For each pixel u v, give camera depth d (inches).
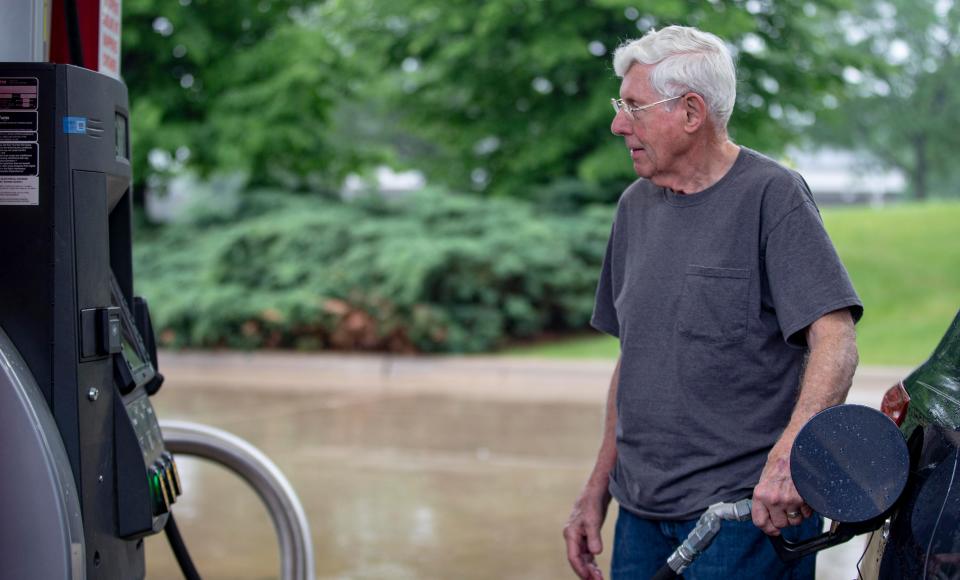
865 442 82.8
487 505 249.3
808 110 621.9
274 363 462.6
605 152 578.6
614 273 113.4
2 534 83.8
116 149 96.8
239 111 625.0
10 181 86.7
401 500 253.0
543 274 494.9
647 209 109.4
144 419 102.9
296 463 287.4
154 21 623.2
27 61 92.7
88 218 89.4
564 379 433.1
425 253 470.6
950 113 1310.3
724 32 540.4
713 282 102.9
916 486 82.8
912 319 515.2
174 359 471.2
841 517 82.5
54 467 84.4
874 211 686.5
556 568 207.2
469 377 440.8
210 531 229.6
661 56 104.0
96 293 90.6
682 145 104.1
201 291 485.4
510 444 311.9
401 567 206.8
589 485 117.4
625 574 110.7
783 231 101.3
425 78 651.5
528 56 588.4
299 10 674.8
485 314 481.4
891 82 1251.8
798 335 101.6
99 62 113.0
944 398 85.4
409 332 463.8
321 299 474.0
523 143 624.1
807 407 96.0
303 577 140.6
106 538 92.0
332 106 666.2
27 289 86.7
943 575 76.1
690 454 104.0
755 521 93.3
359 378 440.5
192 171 656.4
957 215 650.8
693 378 103.6
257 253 506.6
